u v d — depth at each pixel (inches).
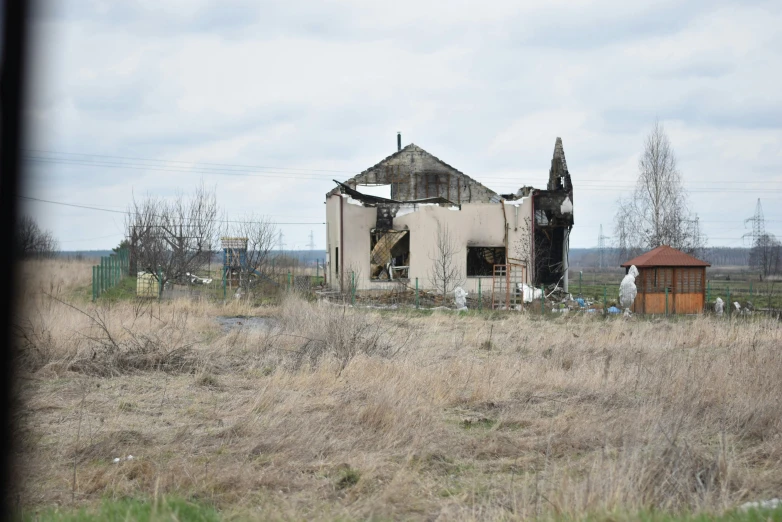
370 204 1322.6
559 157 1481.3
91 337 524.1
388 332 717.3
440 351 605.3
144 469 275.3
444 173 1589.6
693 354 607.5
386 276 1390.3
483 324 857.5
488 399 419.2
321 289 1430.9
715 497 248.7
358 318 638.5
